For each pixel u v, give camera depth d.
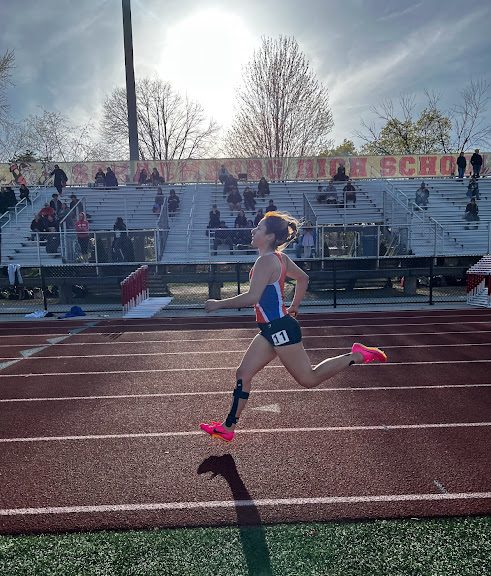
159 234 17.19
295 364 3.89
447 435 4.81
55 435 4.98
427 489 3.72
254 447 4.58
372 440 4.70
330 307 14.97
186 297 18.23
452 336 10.23
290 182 23.14
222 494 3.69
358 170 22.64
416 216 19.20
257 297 3.74
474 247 18.91
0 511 3.50
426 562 2.81
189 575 2.73
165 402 6.02
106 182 21.86
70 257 16.59
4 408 5.89
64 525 3.29
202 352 9.03
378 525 3.23
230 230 17.67
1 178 22.83
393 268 16.78
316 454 4.40
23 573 2.75
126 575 2.73
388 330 11.12
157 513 3.43
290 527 3.22
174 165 22.12
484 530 3.15
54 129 36.75
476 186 22.33
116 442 4.77
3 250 18.25
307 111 34.25
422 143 45.12
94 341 10.37
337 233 17.62
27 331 11.88
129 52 22.30
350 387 6.48
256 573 2.74
